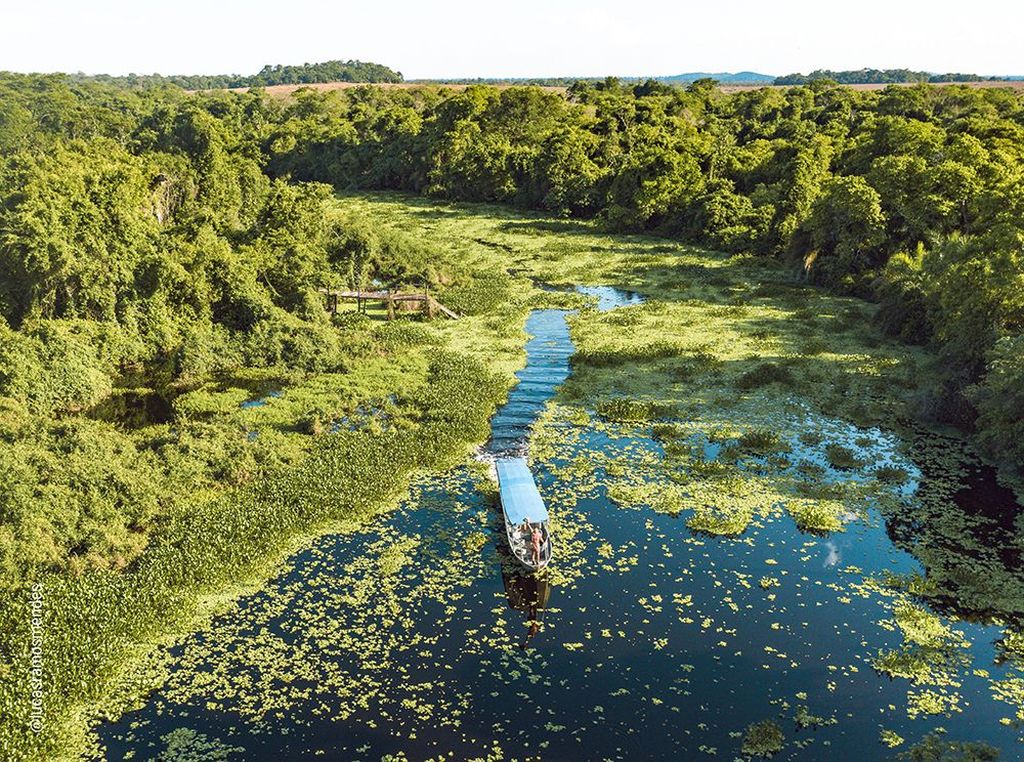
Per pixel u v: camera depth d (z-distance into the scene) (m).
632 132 112.81
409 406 44.06
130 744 22.48
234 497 34.44
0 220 60.38
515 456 39.25
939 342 50.34
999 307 40.12
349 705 23.86
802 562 30.50
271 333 52.91
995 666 24.86
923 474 36.34
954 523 32.38
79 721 23.31
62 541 29.72
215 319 55.97
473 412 42.66
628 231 93.81
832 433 40.66
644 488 36.06
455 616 27.86
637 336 56.84
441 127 122.62
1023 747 21.73
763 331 56.69
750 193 93.44
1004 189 52.38
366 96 171.12
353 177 128.50
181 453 36.78
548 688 24.48
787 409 43.59
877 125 83.62
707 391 46.53
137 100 187.75
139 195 64.25
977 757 21.22
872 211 63.78
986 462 37.31
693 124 127.06
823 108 123.25
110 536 30.16
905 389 45.56
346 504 34.12
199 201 79.06
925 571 29.67
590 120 124.50
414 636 26.84
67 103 152.62
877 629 26.78
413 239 79.00
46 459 33.12
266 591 29.23
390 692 24.36
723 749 22.11
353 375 48.72
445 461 38.75
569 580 29.75
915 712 23.11
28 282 52.00
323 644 26.47
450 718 23.34
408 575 30.17
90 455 34.66
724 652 25.86
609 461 38.59
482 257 83.69
